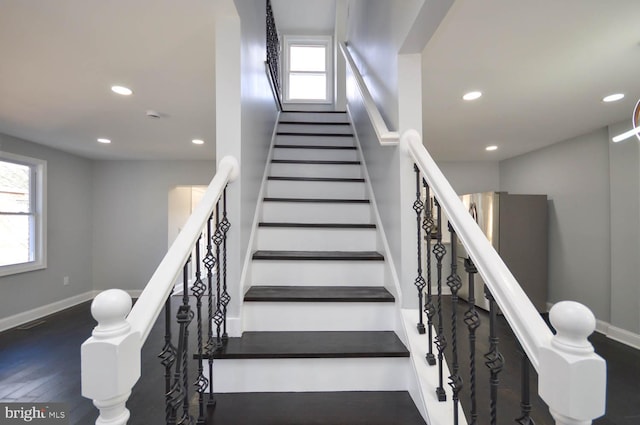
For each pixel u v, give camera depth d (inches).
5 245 138.3
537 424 65.3
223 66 58.0
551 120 116.1
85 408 74.5
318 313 60.9
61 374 91.0
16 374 91.0
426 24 51.8
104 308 24.1
